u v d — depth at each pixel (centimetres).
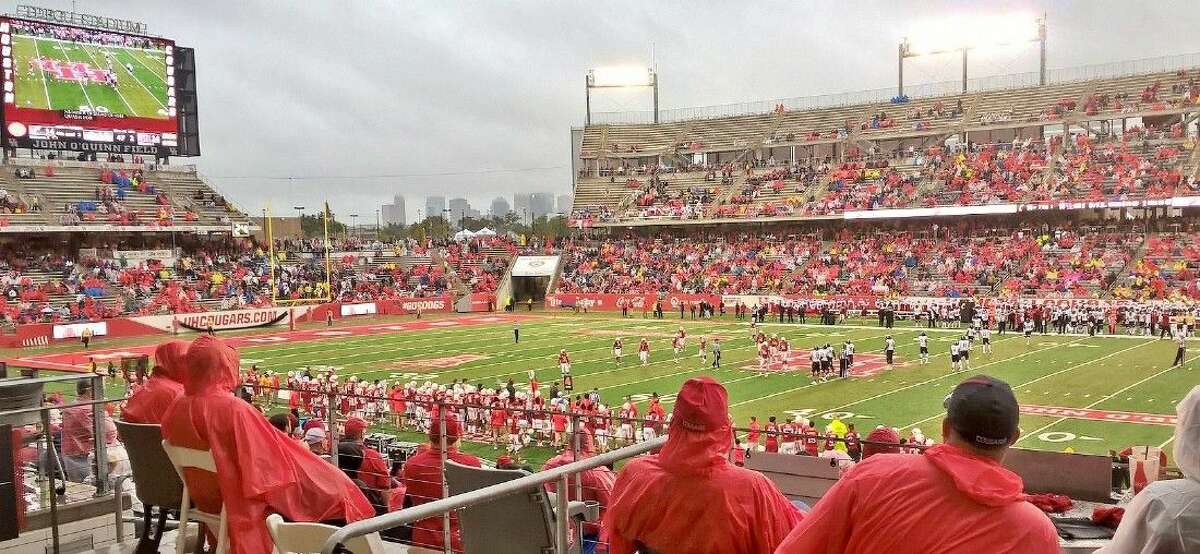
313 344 4784
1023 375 3262
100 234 6247
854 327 5209
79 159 6738
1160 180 5700
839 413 2644
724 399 411
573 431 848
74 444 899
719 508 399
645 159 8575
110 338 5122
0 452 692
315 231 13438
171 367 704
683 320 5897
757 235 7206
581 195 8256
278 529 448
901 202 6444
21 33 5522
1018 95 7212
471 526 552
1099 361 3566
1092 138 6550
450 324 5978
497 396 2483
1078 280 5344
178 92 6278
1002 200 6034
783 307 5694
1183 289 4959
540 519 506
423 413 2475
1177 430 362
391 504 791
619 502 432
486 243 8269
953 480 314
